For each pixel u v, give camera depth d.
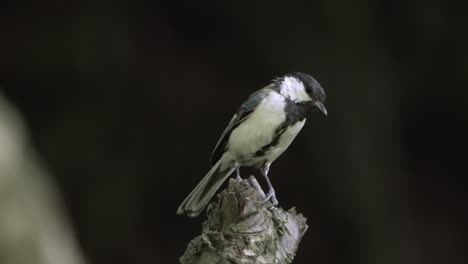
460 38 14.06
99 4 14.17
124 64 14.39
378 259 14.03
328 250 14.33
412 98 14.59
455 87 14.37
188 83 14.71
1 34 14.02
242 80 14.77
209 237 4.60
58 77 14.20
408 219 14.37
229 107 14.73
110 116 14.41
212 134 14.75
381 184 14.23
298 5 14.02
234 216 4.64
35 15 14.04
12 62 14.06
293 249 4.88
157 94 14.61
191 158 14.74
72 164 14.16
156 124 14.64
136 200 14.50
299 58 14.23
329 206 14.39
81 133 14.23
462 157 15.14
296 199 14.47
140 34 14.53
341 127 14.09
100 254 14.20
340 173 14.20
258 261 4.55
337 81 14.06
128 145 14.49
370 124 14.16
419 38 14.20
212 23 14.64
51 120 14.23
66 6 14.10
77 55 14.12
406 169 14.68
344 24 13.96
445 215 14.75
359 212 14.14
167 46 14.68
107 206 14.25
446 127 14.86
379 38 14.20
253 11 14.28
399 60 14.37
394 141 14.45
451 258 14.45
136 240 14.48
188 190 14.77
